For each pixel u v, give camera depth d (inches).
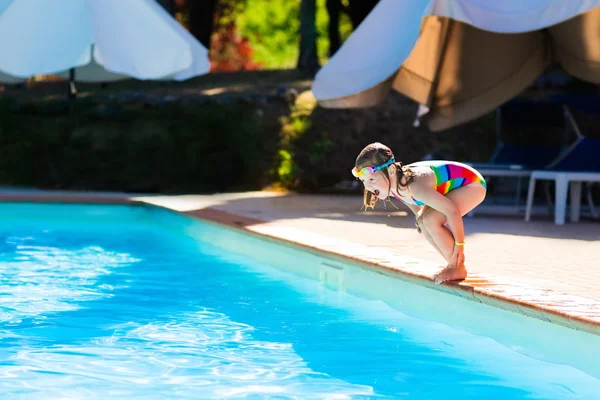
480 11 367.9
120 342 200.1
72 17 495.8
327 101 448.8
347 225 368.2
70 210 490.0
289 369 177.2
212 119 617.9
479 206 485.4
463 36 456.1
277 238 311.4
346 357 187.8
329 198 532.7
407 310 231.8
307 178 588.1
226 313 236.1
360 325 220.1
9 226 457.1
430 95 484.1
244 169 602.5
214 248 382.0
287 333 211.6
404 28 419.8
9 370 173.5
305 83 709.3
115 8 506.3
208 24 847.7
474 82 477.7
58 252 361.7
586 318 158.4
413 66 468.4
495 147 602.5
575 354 166.1
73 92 614.2
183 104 634.2
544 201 540.1
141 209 493.7
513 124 491.5
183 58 507.5
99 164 599.8
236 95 644.7
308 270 294.5
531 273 239.8
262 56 1478.8
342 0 801.6
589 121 577.6
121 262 334.0
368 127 620.1
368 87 423.2
